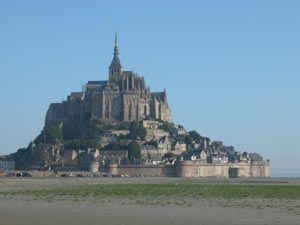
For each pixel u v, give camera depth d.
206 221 115.94
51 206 148.88
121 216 124.75
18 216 125.25
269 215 125.81
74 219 119.56
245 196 187.12
